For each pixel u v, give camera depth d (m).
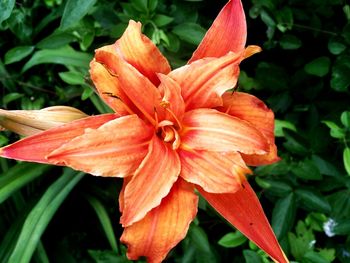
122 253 0.31
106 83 0.19
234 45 0.20
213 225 0.33
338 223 0.30
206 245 0.30
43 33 0.34
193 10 0.31
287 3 0.30
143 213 0.18
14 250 0.28
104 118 0.19
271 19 0.30
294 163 0.29
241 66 0.34
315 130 0.30
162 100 0.19
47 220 0.29
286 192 0.29
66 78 0.30
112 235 0.32
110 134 0.18
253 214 0.19
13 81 0.33
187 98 0.19
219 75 0.19
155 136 0.19
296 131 0.30
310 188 0.29
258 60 0.33
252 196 0.19
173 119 0.19
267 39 0.32
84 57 0.31
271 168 0.29
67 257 0.36
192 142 0.19
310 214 0.30
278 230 0.28
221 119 0.19
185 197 0.19
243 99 0.20
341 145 0.30
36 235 0.28
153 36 0.29
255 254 0.28
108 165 0.18
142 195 0.18
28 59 0.34
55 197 0.30
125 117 0.18
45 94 0.34
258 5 0.30
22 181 0.29
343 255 0.31
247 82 0.31
